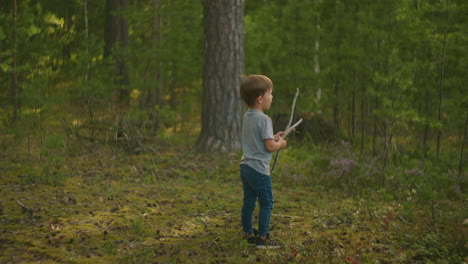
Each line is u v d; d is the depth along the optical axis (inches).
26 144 298.4
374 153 291.7
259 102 122.8
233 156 281.6
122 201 173.2
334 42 385.4
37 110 270.7
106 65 411.2
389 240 132.3
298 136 393.1
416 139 326.3
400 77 244.4
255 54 419.2
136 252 117.2
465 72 272.5
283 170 246.5
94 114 343.3
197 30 483.5
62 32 430.9
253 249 122.6
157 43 507.8
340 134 402.9
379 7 314.2
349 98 413.4
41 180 199.6
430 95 311.4
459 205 179.9
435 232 141.7
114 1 558.9
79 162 254.4
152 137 350.3
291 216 159.0
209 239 130.0
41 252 114.7
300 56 413.1
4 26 315.3
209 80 300.0
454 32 262.5
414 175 213.6
